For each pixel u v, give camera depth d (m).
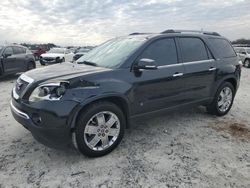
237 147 3.76
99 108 3.21
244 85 9.71
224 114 5.27
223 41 5.26
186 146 3.77
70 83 3.02
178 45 4.25
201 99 4.67
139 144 3.80
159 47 3.98
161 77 3.85
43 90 3.02
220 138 4.08
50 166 3.15
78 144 3.16
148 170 3.09
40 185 2.77
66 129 3.00
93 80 3.19
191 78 4.32
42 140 3.14
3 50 10.04
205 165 3.22
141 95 3.67
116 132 3.49
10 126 4.47
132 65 3.59
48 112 2.91
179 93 4.20
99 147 3.36
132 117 3.66
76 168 3.11
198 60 4.52
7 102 6.31
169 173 3.03
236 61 5.36
